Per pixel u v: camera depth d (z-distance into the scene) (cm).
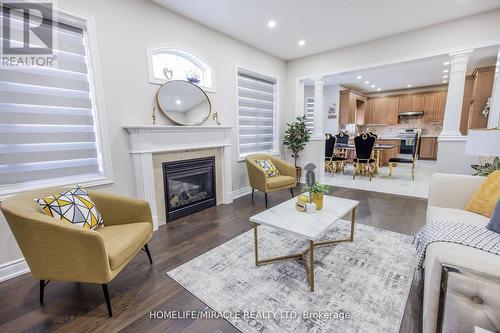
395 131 881
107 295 148
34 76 204
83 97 232
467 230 153
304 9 294
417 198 389
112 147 247
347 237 250
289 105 510
